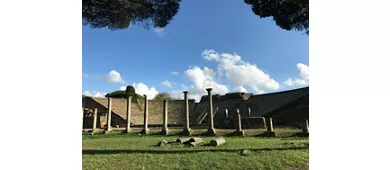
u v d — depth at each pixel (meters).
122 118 35.72
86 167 6.15
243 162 6.64
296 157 7.26
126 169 5.96
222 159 7.09
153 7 7.63
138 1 7.40
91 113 34.00
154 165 6.43
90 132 24.95
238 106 38.69
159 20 7.92
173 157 7.54
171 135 21.30
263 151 8.57
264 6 8.83
